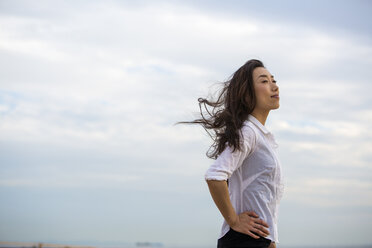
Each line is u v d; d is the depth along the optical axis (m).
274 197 1.90
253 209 1.88
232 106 2.02
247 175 1.91
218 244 1.97
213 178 1.83
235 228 1.83
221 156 1.87
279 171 1.92
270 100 2.03
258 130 1.95
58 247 9.57
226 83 2.23
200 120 2.19
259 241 1.83
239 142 1.86
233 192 1.93
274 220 1.91
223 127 1.99
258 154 1.91
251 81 2.04
